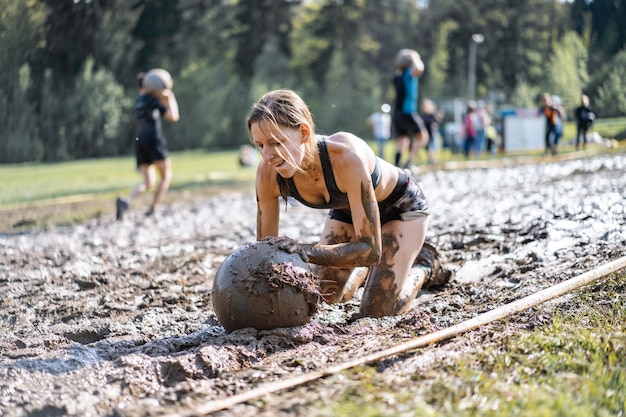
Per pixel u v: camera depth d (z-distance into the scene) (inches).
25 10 1373.0
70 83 1615.4
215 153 1891.0
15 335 216.8
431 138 948.0
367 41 2906.0
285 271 185.0
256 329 187.5
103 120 1656.0
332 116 2498.8
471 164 862.5
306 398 137.0
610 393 132.5
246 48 2716.5
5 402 151.7
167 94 534.9
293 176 189.3
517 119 1231.5
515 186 527.2
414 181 219.5
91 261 341.4
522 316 182.9
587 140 904.3
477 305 210.5
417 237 215.0
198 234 423.8
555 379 138.6
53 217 567.5
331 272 221.8
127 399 155.2
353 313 215.6
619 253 233.9
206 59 2427.4
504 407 126.9
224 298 187.0
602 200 352.8
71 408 148.3
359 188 185.5
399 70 668.7
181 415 131.3
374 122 1191.6
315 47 2869.1
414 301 231.1
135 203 663.8
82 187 842.8
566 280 205.9
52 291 276.7
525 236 295.6
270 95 177.9
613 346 153.3
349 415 125.3
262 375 159.6
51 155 1509.6
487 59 2404.0
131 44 1904.5
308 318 191.5
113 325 219.1
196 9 2377.0
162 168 539.2
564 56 1107.3
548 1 1776.6
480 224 341.4
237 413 133.4
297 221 435.5
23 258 366.3
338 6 2893.7
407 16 3006.9
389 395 135.1
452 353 157.9
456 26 2645.2
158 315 231.1
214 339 185.8
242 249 191.2
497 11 2353.6
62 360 176.4
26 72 1389.0
